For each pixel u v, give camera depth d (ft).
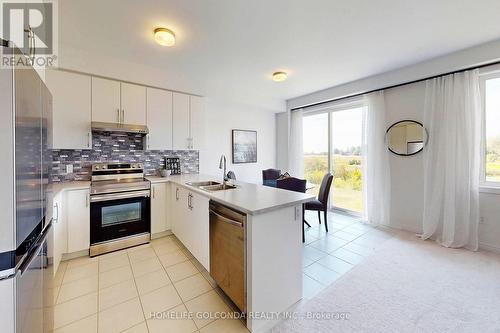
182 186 8.78
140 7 6.12
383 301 6.00
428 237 10.11
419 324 5.18
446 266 7.75
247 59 9.62
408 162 11.12
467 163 8.98
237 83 12.79
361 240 10.16
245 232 5.08
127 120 9.82
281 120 17.56
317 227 11.86
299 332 5.02
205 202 6.93
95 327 5.06
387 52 8.98
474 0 5.94
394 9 6.32
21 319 2.98
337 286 6.70
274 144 17.85
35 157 3.68
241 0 5.88
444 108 9.57
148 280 6.93
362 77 11.82
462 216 9.17
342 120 14.38
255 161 16.56
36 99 3.76
